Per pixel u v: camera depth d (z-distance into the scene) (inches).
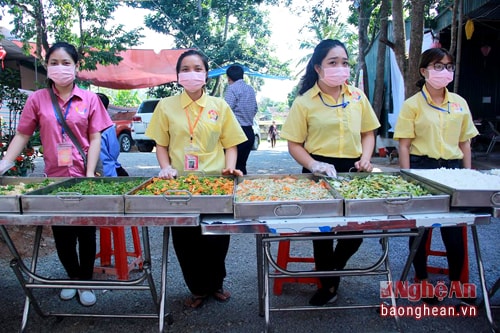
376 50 570.6
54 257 164.7
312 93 118.3
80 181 115.0
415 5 259.8
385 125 552.7
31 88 585.9
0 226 99.7
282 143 946.7
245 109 227.9
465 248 124.5
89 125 121.4
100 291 135.9
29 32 295.4
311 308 105.4
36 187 110.1
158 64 546.9
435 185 98.6
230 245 178.9
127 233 198.1
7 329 112.6
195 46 714.2
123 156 517.0
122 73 541.6
